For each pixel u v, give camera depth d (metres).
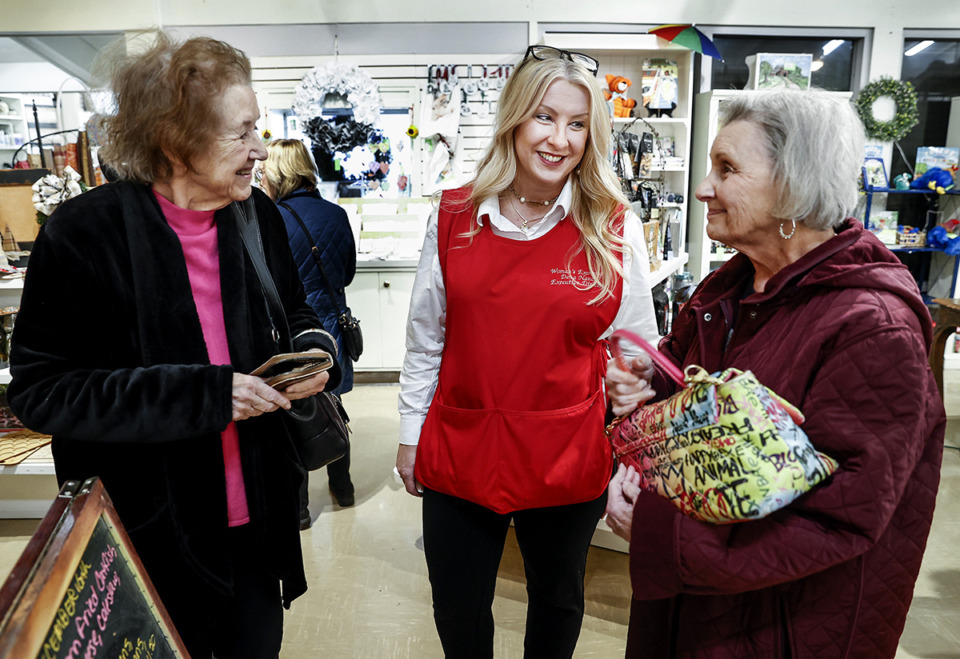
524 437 1.26
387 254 4.79
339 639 1.98
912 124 4.94
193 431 1.03
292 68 4.79
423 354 1.43
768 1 4.89
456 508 1.34
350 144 4.67
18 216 2.93
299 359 1.07
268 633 1.28
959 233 4.99
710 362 1.01
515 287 1.24
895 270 0.82
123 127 1.03
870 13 4.95
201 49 1.01
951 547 2.46
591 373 1.32
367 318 4.74
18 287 2.65
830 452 0.80
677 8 4.86
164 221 1.08
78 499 0.71
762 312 0.92
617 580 2.26
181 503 1.11
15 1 4.63
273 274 1.29
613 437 1.03
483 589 1.37
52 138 5.00
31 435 2.63
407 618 2.08
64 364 1.03
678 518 0.85
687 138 4.91
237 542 1.23
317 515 2.79
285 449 1.26
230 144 1.03
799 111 0.82
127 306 1.05
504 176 1.26
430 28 4.78
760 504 0.76
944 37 5.04
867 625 0.86
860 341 0.77
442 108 4.79
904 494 0.86
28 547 0.62
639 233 1.33
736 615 0.91
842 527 0.79
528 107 1.19
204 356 1.10
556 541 1.36
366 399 4.45
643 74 4.95
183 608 1.14
